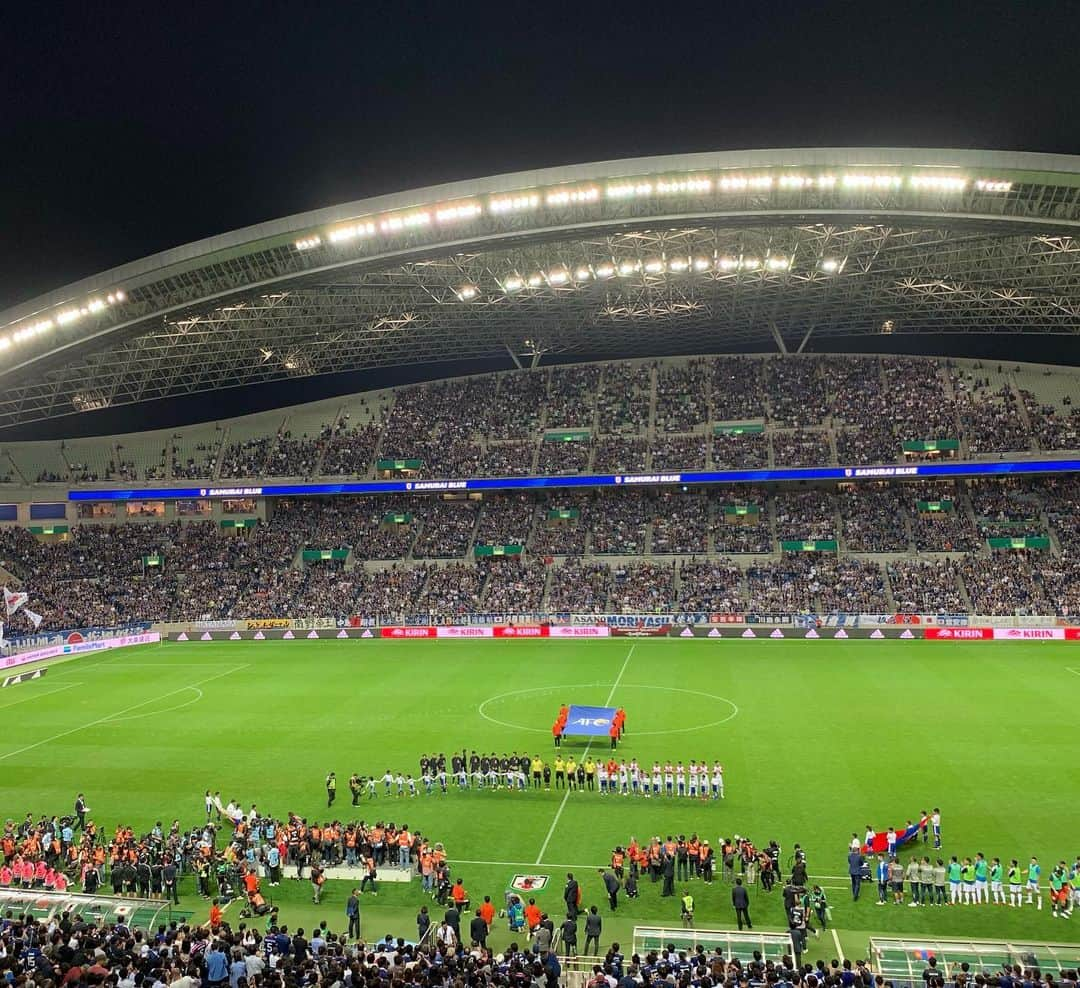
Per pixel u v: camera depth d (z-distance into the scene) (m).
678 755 46.38
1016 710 52.78
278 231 67.00
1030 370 99.50
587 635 83.81
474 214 66.00
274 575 96.94
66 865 35.75
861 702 55.69
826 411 99.44
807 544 89.69
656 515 97.12
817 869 32.75
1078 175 59.06
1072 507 88.31
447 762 46.88
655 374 109.62
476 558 96.38
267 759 48.03
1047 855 32.94
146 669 75.31
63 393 90.44
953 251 74.44
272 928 26.02
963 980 21.53
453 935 26.33
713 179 63.28
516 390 111.19
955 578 82.69
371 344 99.62
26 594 84.62
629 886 31.59
